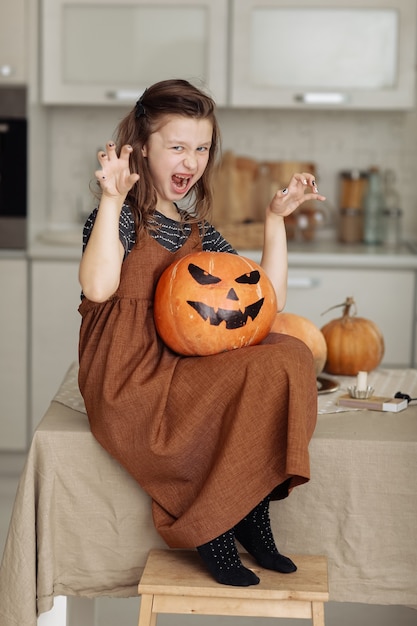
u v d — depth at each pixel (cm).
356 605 301
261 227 423
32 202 426
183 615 292
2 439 426
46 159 466
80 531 213
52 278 417
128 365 205
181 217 225
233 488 193
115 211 195
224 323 203
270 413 194
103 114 471
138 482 206
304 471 186
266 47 425
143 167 213
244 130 472
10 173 411
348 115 471
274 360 196
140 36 423
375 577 213
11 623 208
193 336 203
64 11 422
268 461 195
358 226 459
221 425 199
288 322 254
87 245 198
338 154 473
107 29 423
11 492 406
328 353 268
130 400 200
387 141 472
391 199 461
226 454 193
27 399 424
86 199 476
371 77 427
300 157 473
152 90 212
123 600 306
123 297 210
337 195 475
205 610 196
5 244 414
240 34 421
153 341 209
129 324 208
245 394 195
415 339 418
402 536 211
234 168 461
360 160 473
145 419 200
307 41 424
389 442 209
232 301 204
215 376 199
